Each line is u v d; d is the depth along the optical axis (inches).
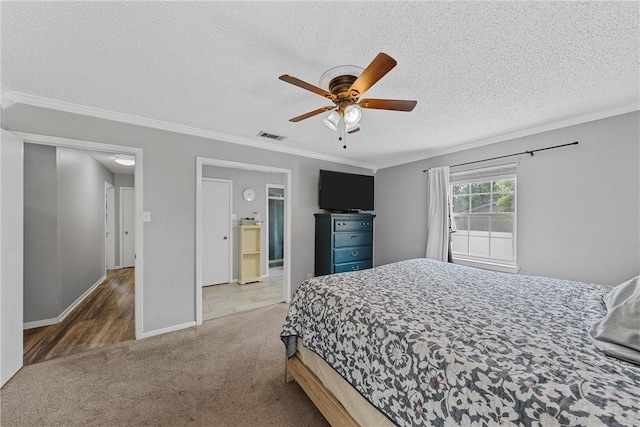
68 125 88.8
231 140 123.9
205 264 182.5
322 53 59.9
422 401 38.8
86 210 155.2
